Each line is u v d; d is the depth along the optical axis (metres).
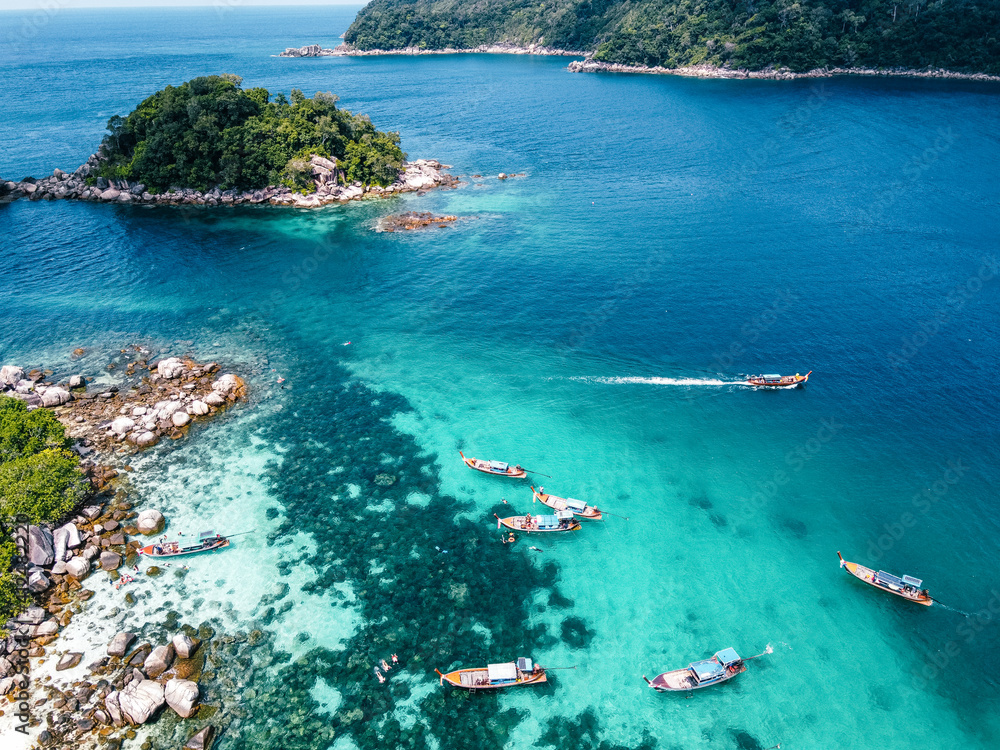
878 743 44.62
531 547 59.47
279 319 97.75
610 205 144.12
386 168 154.00
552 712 46.06
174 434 72.00
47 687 45.56
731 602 54.50
